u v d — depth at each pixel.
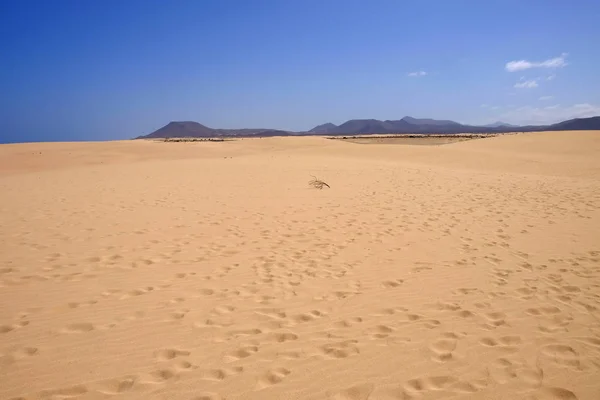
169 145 38.56
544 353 3.50
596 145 29.92
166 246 6.70
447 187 13.80
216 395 2.91
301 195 12.05
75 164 26.44
